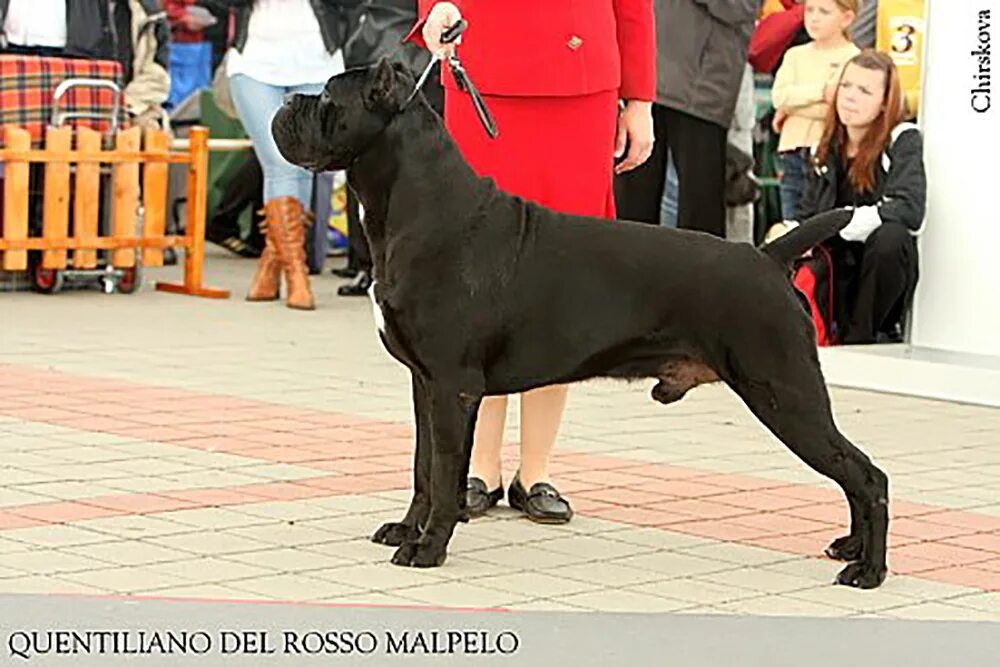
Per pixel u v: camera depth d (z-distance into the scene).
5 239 17.08
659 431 11.76
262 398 12.46
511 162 9.03
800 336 8.00
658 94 15.30
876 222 13.81
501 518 9.27
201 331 15.54
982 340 13.71
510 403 12.49
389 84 8.03
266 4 17.08
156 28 18.81
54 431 11.02
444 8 8.66
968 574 8.42
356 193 8.30
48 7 17.70
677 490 10.00
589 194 9.13
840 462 8.05
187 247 17.92
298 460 10.45
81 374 13.12
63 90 17.23
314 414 11.93
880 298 13.98
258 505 9.31
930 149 13.87
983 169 13.61
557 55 8.95
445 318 8.07
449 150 8.20
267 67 17.05
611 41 9.17
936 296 13.93
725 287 8.00
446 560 8.38
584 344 8.13
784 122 15.15
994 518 9.56
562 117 9.03
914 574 8.39
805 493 9.97
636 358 8.16
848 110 13.81
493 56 8.95
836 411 12.81
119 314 16.41
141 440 10.86
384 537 8.62
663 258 8.11
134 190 17.69
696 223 15.76
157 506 9.21
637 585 8.07
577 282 8.13
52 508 9.08
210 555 8.30
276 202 17.22
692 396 13.10
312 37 17.09
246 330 15.70
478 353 8.14
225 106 21.11
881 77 13.71
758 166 17.06
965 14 13.55
